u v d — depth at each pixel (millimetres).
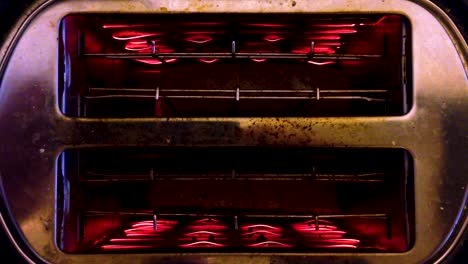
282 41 750
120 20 672
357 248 653
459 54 648
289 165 817
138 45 754
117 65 816
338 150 751
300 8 646
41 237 642
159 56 660
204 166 810
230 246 661
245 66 825
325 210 822
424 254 639
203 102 819
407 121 642
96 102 742
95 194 743
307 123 643
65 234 660
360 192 788
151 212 720
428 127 643
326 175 708
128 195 838
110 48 770
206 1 646
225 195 837
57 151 642
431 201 644
